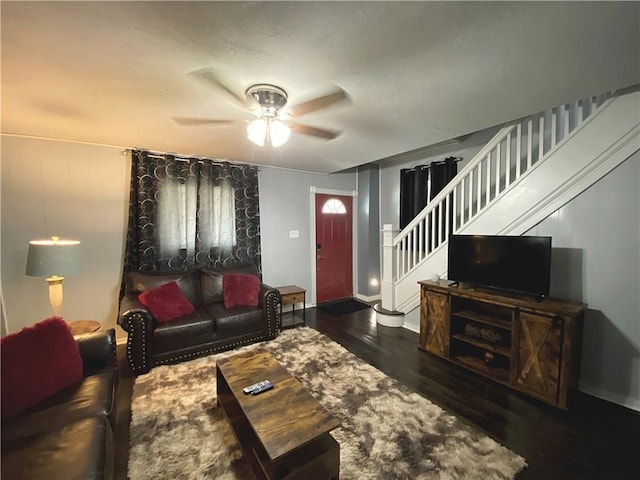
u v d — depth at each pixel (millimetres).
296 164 4184
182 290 3357
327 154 3568
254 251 4172
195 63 1603
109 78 1761
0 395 1444
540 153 2633
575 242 2422
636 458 1709
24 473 1135
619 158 2182
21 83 1816
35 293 3037
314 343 3340
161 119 2428
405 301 3916
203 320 3012
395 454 1721
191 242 3713
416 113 2264
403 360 2949
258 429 1425
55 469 1157
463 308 2994
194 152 3514
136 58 1556
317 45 1450
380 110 2215
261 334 3383
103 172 3260
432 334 3061
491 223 2938
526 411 2133
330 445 1516
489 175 3006
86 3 1158
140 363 2670
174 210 3584
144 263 3369
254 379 1890
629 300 2176
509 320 2693
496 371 2598
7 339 1593
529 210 2668
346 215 5340
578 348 2264
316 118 2373
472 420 2031
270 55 1534
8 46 1433
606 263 2271
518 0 1144
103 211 3279
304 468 1409
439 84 1821
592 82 1797
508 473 1597
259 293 3549
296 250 4727
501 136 2891
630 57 1525
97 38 1382
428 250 3957
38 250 2293
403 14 1231
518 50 1477
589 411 2135
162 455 1718
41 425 1415
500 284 2613
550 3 1160
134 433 1896
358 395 2311
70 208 3129
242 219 4059
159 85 1848
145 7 1189
